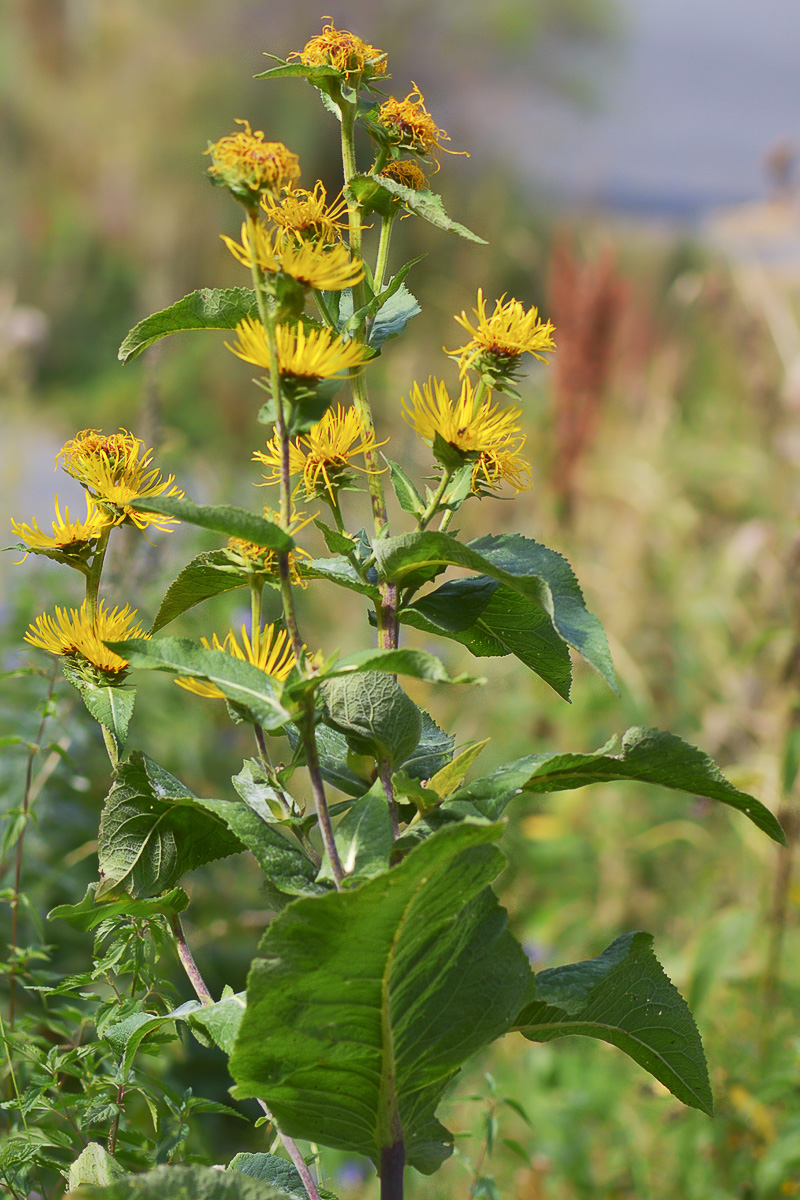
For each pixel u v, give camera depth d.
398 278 2.41
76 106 18.19
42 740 3.69
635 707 5.26
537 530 6.61
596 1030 2.49
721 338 7.98
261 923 3.96
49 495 7.07
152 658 2.34
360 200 2.41
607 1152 3.57
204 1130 3.22
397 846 2.37
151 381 4.46
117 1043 2.55
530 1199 3.25
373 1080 2.38
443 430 2.39
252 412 10.62
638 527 6.29
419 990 2.36
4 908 3.55
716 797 2.43
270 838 2.39
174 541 4.55
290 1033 2.34
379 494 2.43
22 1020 2.77
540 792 2.46
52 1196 2.69
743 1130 3.40
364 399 2.42
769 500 6.79
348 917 2.30
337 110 2.42
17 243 16.34
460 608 2.42
